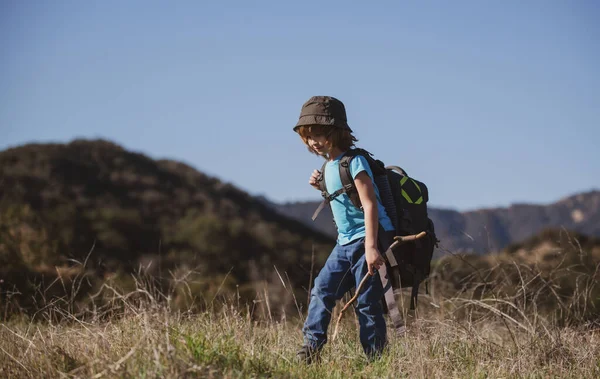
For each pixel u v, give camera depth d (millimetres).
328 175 5848
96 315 6398
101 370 4629
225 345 5309
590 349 6230
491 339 7008
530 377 5590
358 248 5766
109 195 66188
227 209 70500
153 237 51438
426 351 5805
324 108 5781
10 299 8859
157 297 6648
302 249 54562
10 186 59406
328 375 5297
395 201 5812
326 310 5867
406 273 5809
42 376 4824
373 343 5793
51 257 18266
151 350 4750
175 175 80125
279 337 6180
